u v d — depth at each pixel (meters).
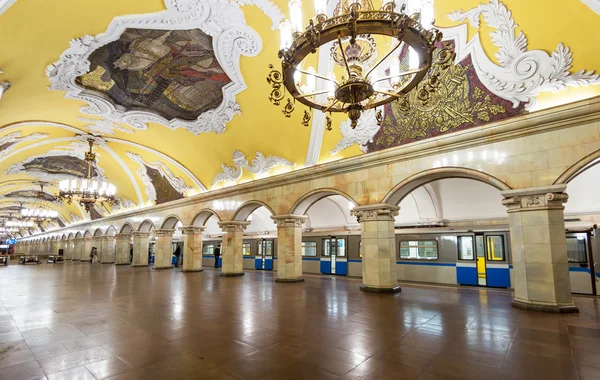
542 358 3.92
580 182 10.02
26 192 27.72
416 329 5.25
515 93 6.91
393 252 9.30
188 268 16.62
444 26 7.28
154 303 7.70
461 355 4.04
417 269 12.45
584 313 6.23
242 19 7.32
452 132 7.88
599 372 3.49
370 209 9.32
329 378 3.38
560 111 6.30
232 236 14.42
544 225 6.50
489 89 7.22
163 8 6.75
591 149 6.12
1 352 4.25
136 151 16.27
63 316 6.36
